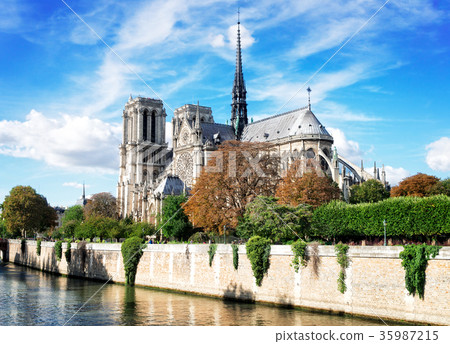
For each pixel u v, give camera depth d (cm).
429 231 6103
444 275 4494
